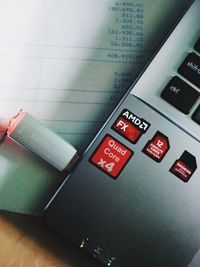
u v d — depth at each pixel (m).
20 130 0.19
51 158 0.20
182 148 0.20
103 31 0.23
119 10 0.24
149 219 0.20
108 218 0.20
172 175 0.20
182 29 0.21
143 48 0.24
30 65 0.22
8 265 0.20
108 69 0.23
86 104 0.22
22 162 0.21
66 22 0.23
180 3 0.24
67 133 0.22
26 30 0.23
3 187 0.21
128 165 0.20
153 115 0.21
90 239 0.20
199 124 0.21
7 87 0.22
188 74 0.21
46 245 0.20
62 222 0.20
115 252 0.20
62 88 0.22
